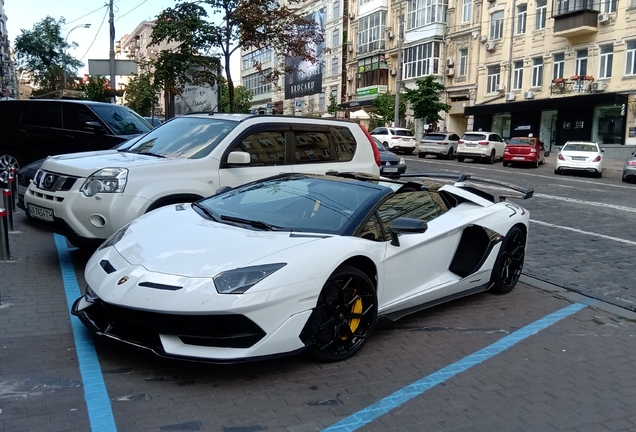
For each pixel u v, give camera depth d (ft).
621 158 92.89
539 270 23.86
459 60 131.13
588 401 12.23
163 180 19.12
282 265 12.34
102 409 10.87
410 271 15.78
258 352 11.76
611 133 97.40
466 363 14.03
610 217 38.86
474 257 18.66
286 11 55.01
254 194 16.74
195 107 57.52
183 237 13.65
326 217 14.99
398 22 150.71
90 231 18.40
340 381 12.66
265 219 15.07
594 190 57.31
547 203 45.60
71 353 13.30
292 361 13.58
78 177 18.76
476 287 18.75
